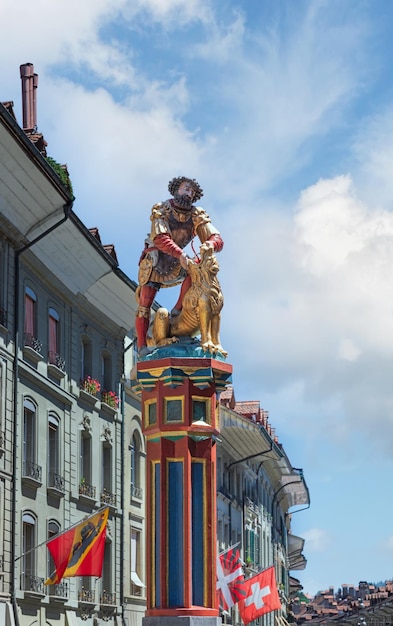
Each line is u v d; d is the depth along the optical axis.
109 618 39.22
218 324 10.94
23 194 30.81
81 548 28.73
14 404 31.61
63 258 35.38
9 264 31.78
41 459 33.72
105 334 40.97
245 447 56.66
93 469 38.59
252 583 39.72
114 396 40.78
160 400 10.58
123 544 40.91
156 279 11.30
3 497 30.61
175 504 10.44
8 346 31.44
